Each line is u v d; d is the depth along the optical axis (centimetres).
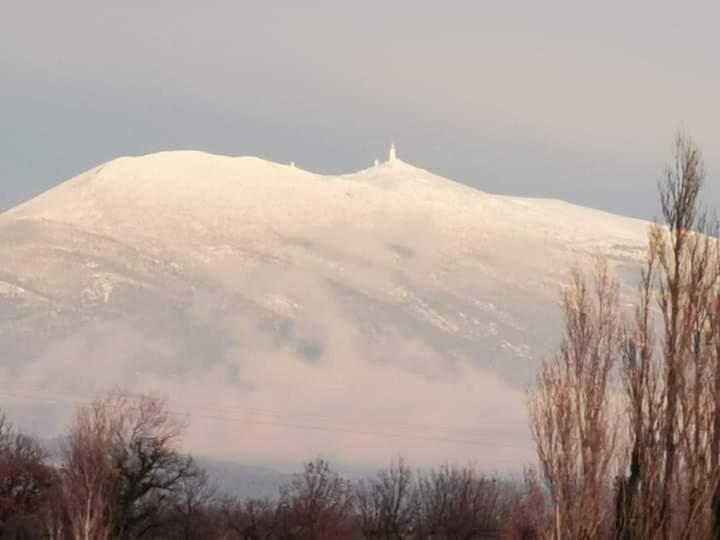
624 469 16300
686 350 16062
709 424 15850
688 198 16538
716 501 15675
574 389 16950
